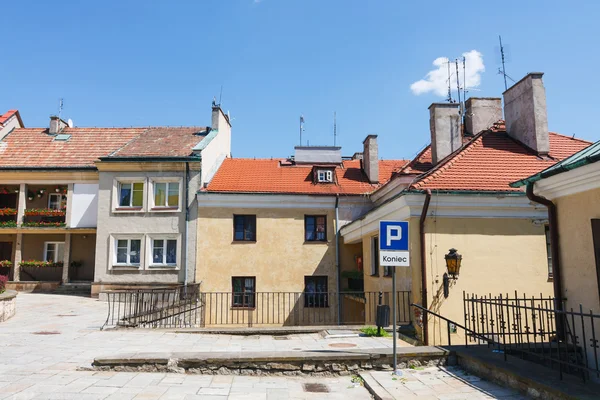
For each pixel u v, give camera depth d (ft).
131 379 25.12
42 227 80.33
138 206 73.26
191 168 72.13
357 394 23.77
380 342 35.14
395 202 42.37
